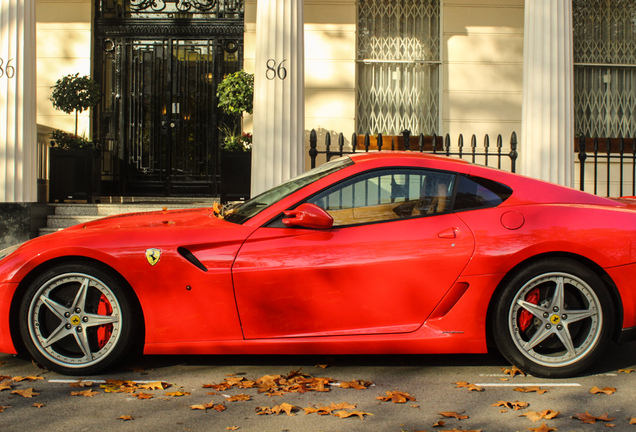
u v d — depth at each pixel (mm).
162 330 3293
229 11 9117
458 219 3371
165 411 2803
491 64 9180
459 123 9172
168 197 9148
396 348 3295
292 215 3389
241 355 3783
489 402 2941
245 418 2717
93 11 9102
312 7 9031
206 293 3271
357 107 9273
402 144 8492
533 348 3324
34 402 2918
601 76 9344
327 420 2699
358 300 3279
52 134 8336
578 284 3289
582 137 6883
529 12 6426
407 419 2711
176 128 9164
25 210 6816
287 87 6262
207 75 9156
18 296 3359
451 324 3291
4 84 6703
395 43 9297
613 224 3334
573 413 2793
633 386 3188
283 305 3279
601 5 9328
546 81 6305
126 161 9164
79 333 3320
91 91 8219
